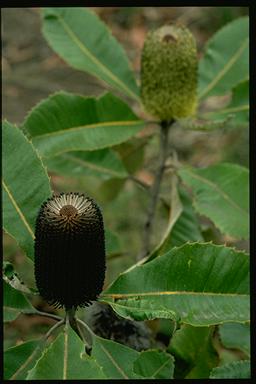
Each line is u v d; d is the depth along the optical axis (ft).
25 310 4.25
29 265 6.93
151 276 4.15
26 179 4.17
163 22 10.55
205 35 9.90
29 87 9.32
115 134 5.08
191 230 5.10
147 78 5.15
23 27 10.30
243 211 5.07
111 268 6.68
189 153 8.34
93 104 5.06
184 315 4.12
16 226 4.13
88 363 3.81
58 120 5.00
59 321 4.17
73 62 5.29
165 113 5.17
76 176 5.48
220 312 4.17
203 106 8.50
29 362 4.16
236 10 9.21
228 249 4.21
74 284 3.99
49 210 3.97
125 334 4.75
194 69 5.16
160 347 4.94
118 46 5.38
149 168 7.67
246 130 8.23
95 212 3.99
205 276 4.19
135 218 7.38
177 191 5.15
